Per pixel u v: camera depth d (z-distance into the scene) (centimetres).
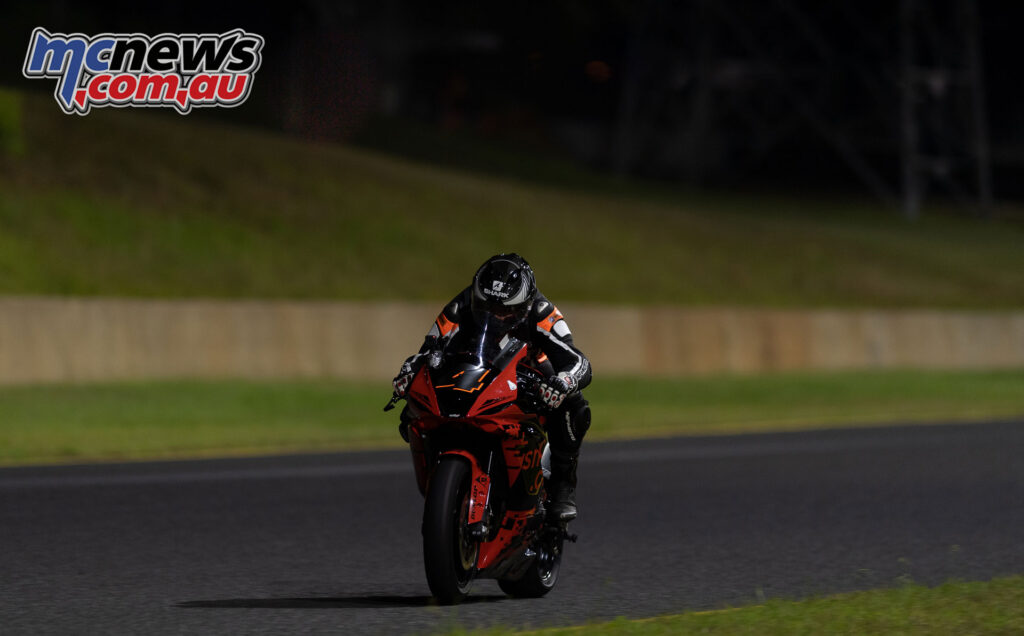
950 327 12450
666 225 16675
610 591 2748
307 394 8256
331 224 13362
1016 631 2111
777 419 7788
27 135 12700
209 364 8781
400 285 12456
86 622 2339
